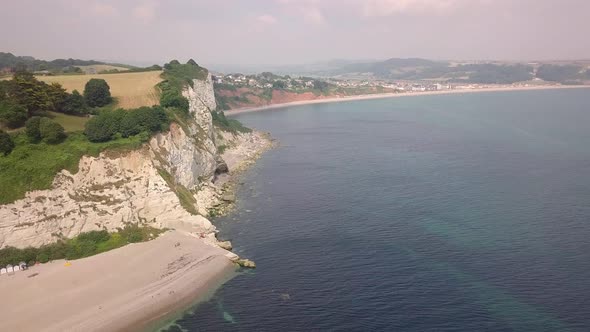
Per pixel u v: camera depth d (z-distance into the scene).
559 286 57.31
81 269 62.62
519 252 67.12
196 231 76.31
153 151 83.19
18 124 77.81
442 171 116.25
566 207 85.81
